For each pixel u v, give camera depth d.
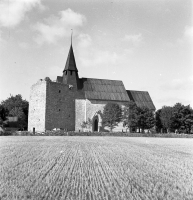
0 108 76.94
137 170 15.18
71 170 14.73
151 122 69.00
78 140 39.94
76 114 68.81
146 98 82.06
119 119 68.00
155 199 9.99
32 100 65.50
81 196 10.09
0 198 9.85
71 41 74.69
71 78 71.69
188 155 23.86
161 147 31.75
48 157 19.78
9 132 53.19
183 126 79.06
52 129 63.06
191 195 10.76
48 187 11.25
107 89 74.56
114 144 33.59
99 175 13.63
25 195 10.12
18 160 18.09
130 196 10.22
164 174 14.43
